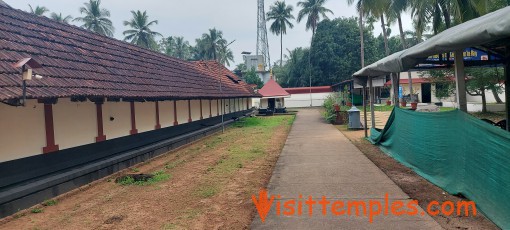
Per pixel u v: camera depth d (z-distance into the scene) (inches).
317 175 316.2
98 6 2042.3
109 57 459.8
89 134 360.2
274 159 413.1
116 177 353.7
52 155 305.6
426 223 191.2
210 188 288.2
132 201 262.7
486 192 199.0
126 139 430.0
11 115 263.9
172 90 521.3
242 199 253.4
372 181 286.5
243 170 357.4
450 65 386.9
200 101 721.6
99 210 244.5
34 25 378.3
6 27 323.3
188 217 219.0
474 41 186.5
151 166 414.6
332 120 903.1
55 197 284.7
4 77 241.9
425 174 297.1
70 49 388.5
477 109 1007.0
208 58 2783.0
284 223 200.1
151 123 499.8
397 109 393.4
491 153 192.4
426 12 864.9
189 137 616.4
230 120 973.2
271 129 806.5
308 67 2212.1
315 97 2036.2
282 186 282.7
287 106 2057.1
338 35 2087.8
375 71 429.4
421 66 390.0
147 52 649.0
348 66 2010.3
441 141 265.0
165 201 258.1
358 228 187.5
